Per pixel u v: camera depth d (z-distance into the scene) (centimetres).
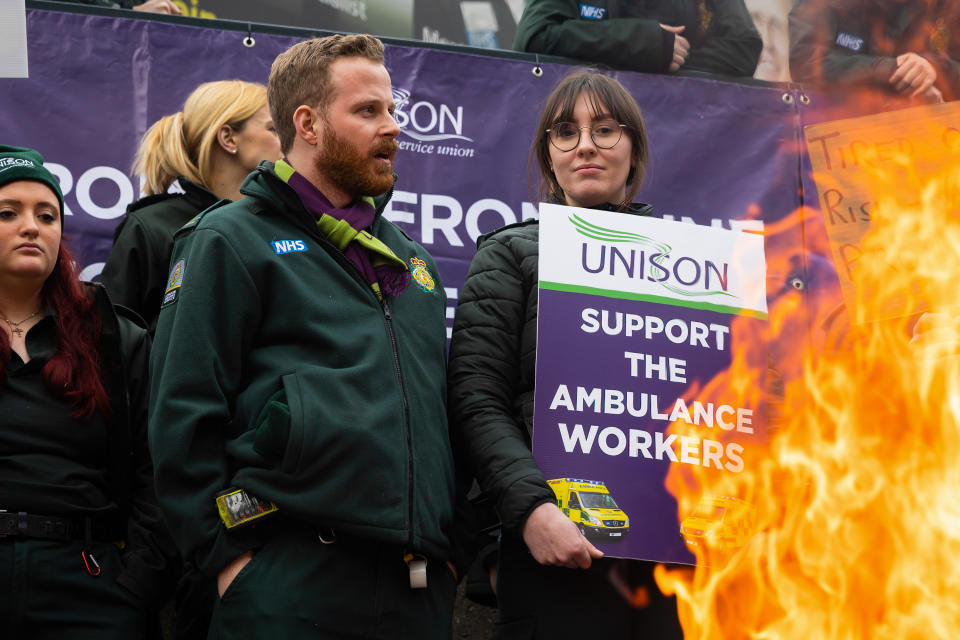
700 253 285
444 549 248
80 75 366
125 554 273
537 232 295
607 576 264
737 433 273
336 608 232
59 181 358
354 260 260
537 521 249
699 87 409
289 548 235
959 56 447
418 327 263
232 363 245
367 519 235
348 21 507
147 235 330
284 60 272
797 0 439
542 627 260
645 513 261
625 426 267
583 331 272
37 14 366
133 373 289
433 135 386
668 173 400
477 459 262
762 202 402
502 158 390
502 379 276
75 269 300
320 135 262
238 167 351
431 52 392
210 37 379
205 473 236
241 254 249
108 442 277
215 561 233
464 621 363
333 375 241
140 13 374
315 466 233
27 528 256
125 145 365
